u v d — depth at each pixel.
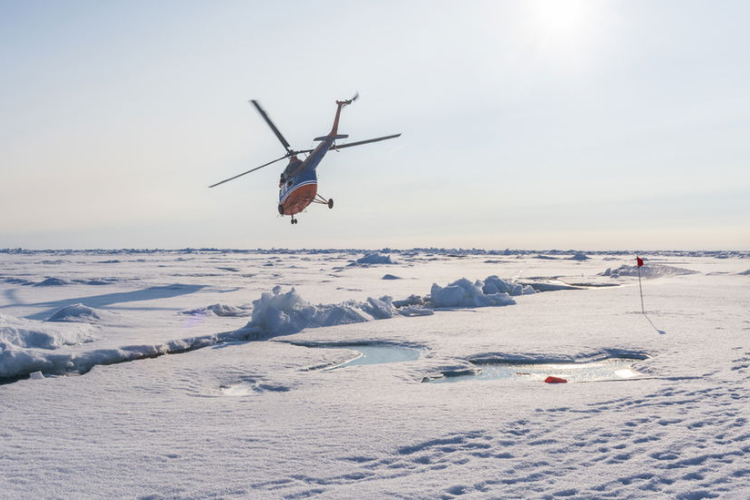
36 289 29.59
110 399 7.25
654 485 3.90
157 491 3.93
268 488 3.94
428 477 4.12
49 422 6.00
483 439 5.04
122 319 15.42
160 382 8.44
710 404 6.24
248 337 13.76
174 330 13.95
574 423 5.52
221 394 7.92
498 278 25.41
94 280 35.00
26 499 3.81
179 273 48.66
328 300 22.30
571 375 8.88
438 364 9.67
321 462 4.49
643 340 11.54
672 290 25.00
